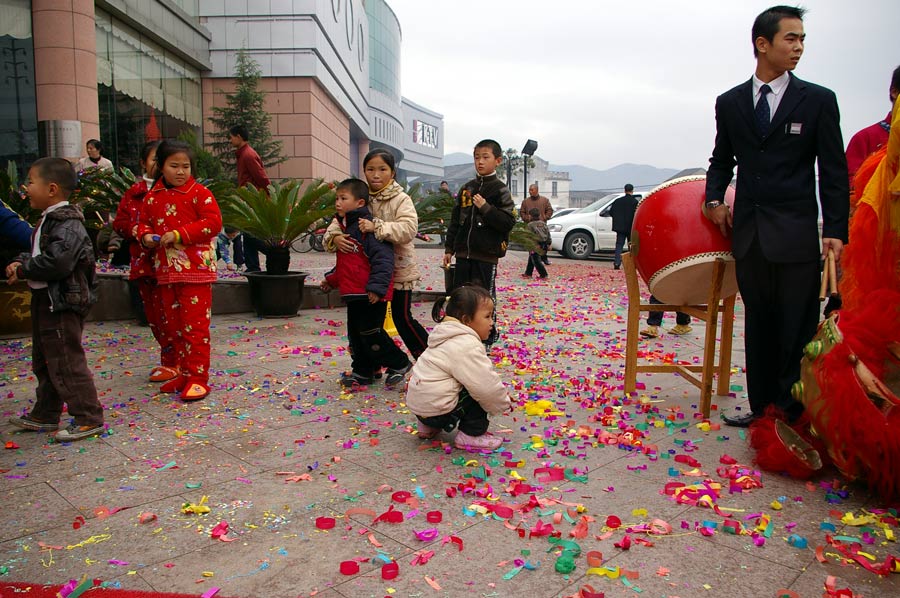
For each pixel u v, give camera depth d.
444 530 2.64
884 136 4.64
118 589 2.23
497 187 5.46
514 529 2.65
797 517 2.78
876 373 3.00
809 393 3.07
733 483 3.07
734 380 5.04
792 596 2.17
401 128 71.75
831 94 3.38
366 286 4.44
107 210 8.47
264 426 3.90
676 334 6.97
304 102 28.22
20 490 3.01
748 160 3.57
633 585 2.27
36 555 2.46
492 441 3.53
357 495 2.95
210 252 4.47
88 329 6.90
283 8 27.30
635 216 4.25
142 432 3.78
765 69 3.52
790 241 3.44
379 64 61.81
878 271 3.21
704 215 3.88
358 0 44.62
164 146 4.32
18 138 14.81
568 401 4.43
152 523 2.70
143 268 4.75
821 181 3.39
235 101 25.06
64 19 14.70
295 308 7.83
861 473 2.95
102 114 18.14
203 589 2.24
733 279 4.22
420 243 23.78
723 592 2.23
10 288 6.28
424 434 3.67
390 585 2.26
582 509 2.80
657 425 3.90
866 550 2.51
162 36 21.25
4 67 14.52
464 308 3.56
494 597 2.20
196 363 4.43
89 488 3.03
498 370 5.29
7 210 3.79
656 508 2.86
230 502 2.89
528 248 9.67
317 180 8.20
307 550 2.49
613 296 10.11
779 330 3.62
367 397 4.52
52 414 3.80
